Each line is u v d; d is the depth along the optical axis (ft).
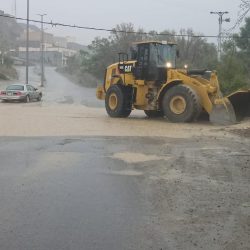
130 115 85.46
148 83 74.74
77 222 22.02
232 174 32.35
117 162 36.50
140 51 75.61
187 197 26.37
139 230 20.99
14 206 24.48
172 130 58.08
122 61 81.30
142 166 34.96
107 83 82.02
